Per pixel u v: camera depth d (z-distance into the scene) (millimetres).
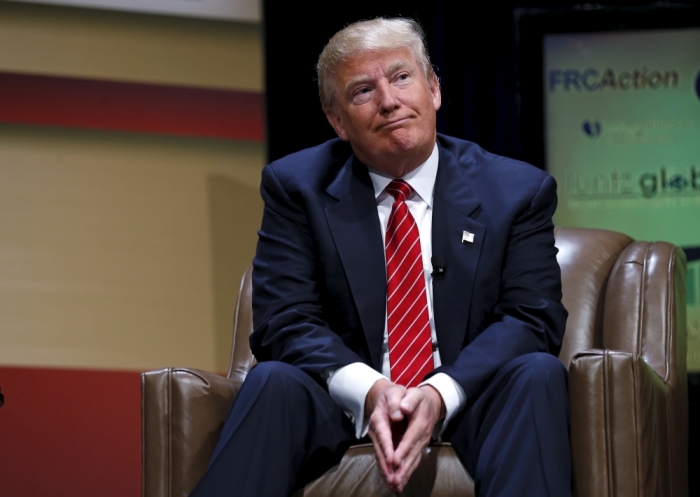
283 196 7363
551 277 7043
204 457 6516
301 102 12180
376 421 5891
